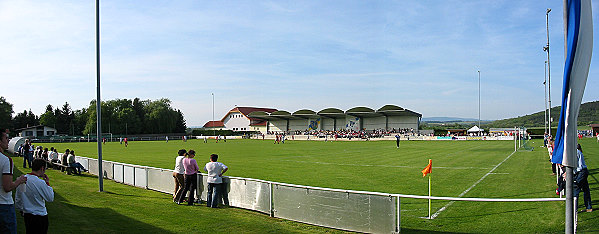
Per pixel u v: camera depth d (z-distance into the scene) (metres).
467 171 17.70
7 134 5.23
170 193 12.46
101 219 8.92
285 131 98.06
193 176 10.90
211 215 9.36
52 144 63.12
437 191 12.37
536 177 15.21
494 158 25.09
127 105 105.12
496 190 12.34
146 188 13.73
